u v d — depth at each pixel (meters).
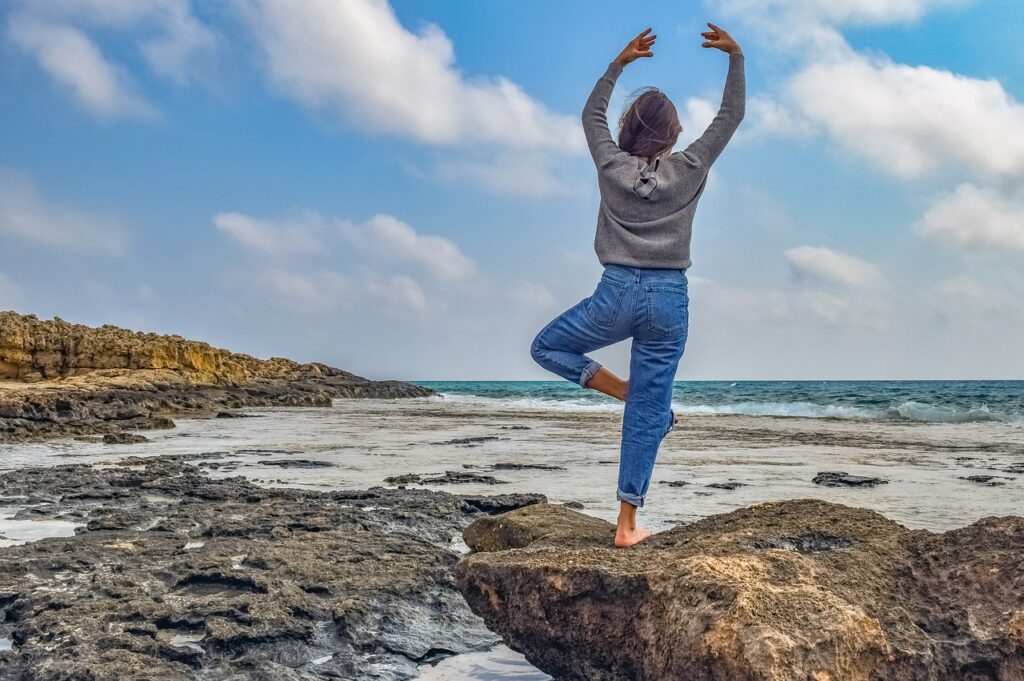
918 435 18.08
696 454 13.24
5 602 4.23
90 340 42.16
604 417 27.52
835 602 2.82
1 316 41.50
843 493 8.65
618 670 3.12
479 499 7.77
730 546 3.54
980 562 3.16
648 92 4.03
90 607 4.02
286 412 32.03
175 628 3.92
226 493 8.15
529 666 3.59
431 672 3.54
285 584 4.40
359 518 6.75
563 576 3.26
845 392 56.84
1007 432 19.25
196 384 41.56
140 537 5.86
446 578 4.69
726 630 2.67
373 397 57.28
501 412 32.81
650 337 3.92
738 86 4.01
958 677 2.96
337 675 3.47
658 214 3.86
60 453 13.33
